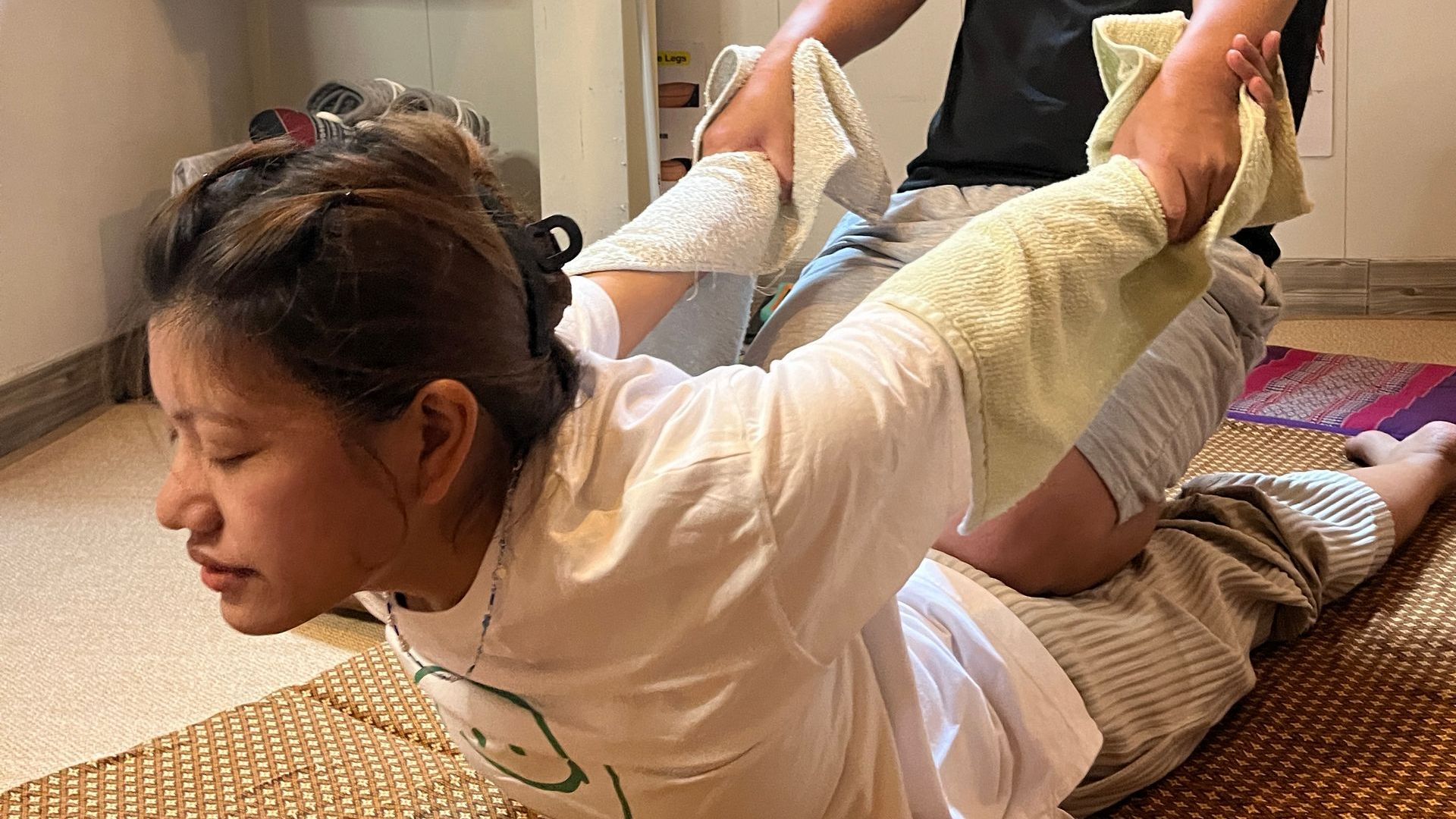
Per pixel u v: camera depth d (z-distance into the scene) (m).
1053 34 1.16
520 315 0.57
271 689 1.16
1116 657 0.89
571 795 0.73
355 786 0.98
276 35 2.52
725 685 0.61
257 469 0.52
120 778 0.99
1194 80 0.71
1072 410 0.66
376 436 0.52
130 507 1.61
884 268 1.07
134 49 2.14
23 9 1.84
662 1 2.36
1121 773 0.88
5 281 1.82
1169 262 0.70
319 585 0.54
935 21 2.31
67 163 1.96
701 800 0.67
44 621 1.30
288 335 0.50
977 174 1.20
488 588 0.60
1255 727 0.98
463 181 0.57
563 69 2.17
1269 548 1.08
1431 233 2.26
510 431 0.58
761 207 0.96
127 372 0.61
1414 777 0.91
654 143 2.27
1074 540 0.94
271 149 0.56
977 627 0.83
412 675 0.76
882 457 0.59
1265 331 1.10
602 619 0.60
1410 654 1.08
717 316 1.00
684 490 0.57
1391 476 1.27
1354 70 2.22
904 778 0.74
